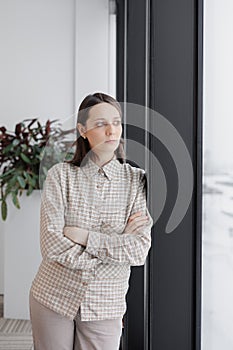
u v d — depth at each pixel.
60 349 1.86
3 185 3.67
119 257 1.76
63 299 1.83
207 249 1.71
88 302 1.80
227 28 1.44
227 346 1.49
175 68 1.79
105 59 4.35
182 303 1.85
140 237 1.79
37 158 3.66
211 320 1.68
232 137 1.39
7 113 3.72
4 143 3.70
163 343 1.87
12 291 3.55
